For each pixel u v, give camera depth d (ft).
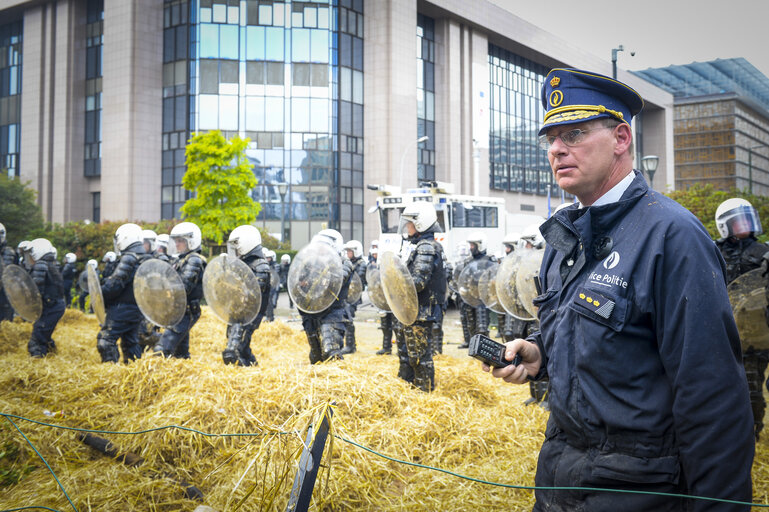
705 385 4.42
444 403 16.19
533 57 163.22
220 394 14.69
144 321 24.95
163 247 33.30
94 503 10.70
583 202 5.78
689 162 192.54
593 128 5.32
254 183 90.38
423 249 18.58
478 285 30.73
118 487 11.26
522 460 13.28
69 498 10.12
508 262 21.80
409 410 15.39
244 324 21.81
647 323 4.86
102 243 83.41
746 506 4.47
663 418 4.77
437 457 13.46
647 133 190.80
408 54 128.36
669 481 4.69
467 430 14.88
